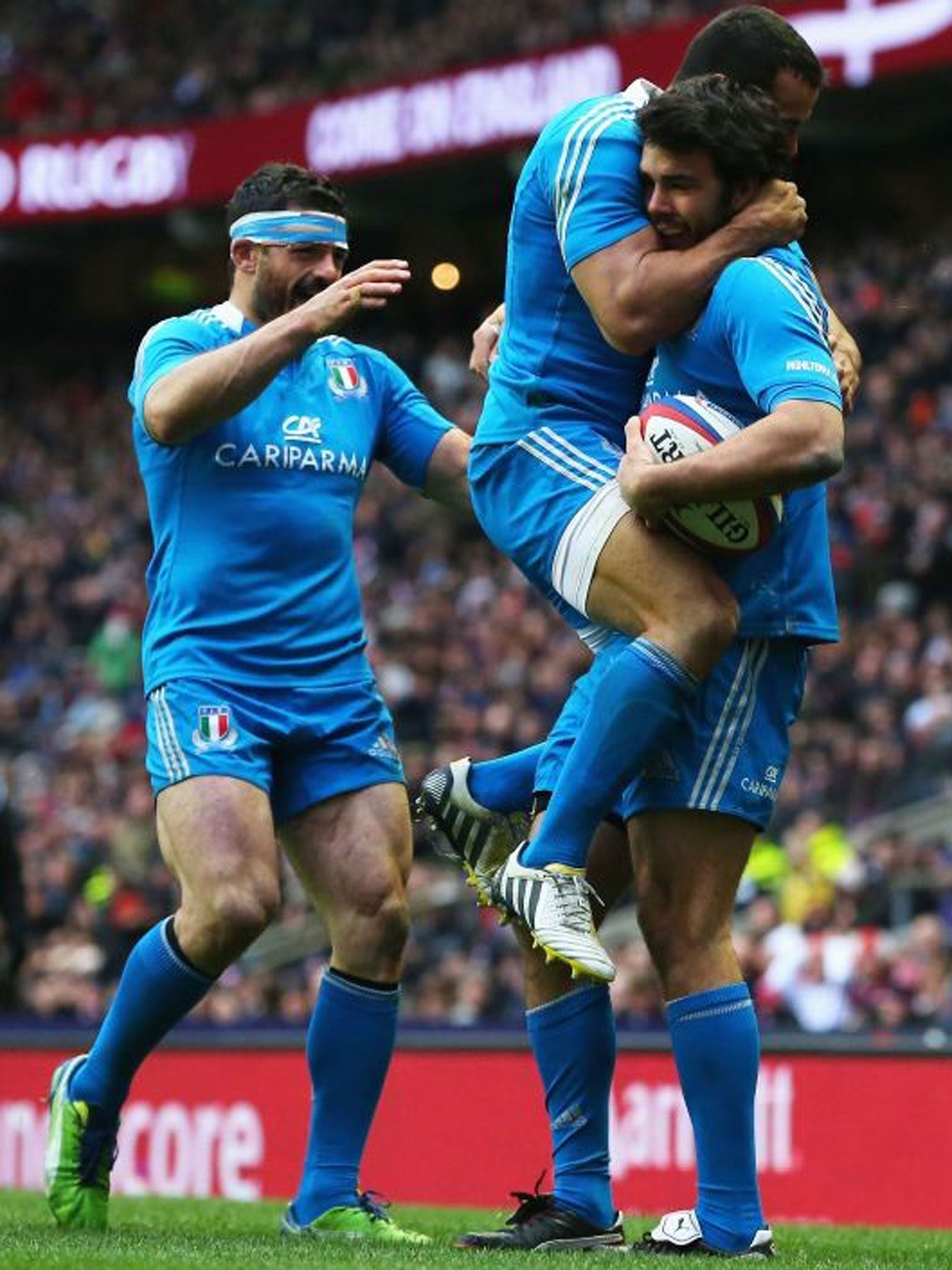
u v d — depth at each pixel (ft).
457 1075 95.96
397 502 245.86
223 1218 63.36
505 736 181.98
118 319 352.08
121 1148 103.65
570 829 46.75
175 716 55.42
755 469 44.14
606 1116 51.21
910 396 209.87
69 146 303.89
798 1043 89.35
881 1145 86.84
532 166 48.80
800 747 161.68
